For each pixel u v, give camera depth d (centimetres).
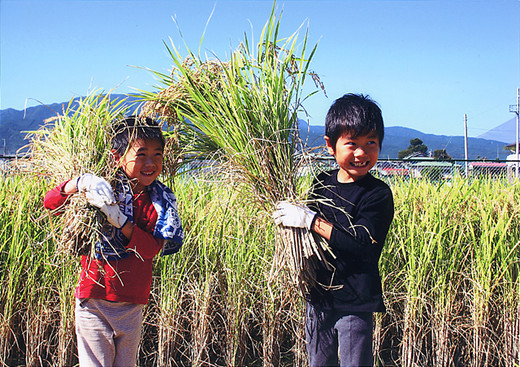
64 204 117
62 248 118
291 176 126
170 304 178
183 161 152
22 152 144
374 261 119
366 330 117
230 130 130
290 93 132
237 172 129
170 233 120
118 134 122
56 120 134
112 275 116
